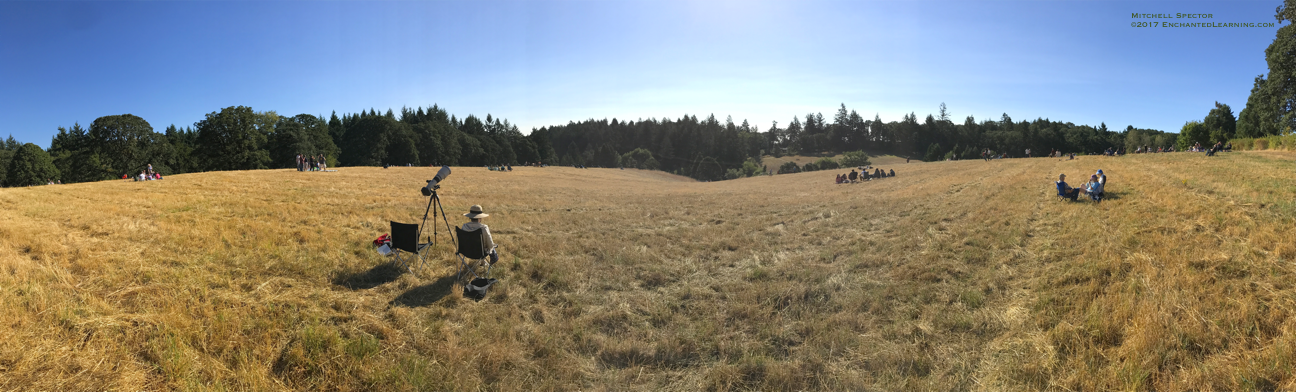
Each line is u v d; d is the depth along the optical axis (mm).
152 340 4398
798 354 5086
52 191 14562
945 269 7941
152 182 20531
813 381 4582
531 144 128250
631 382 4664
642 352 5180
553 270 8203
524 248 9914
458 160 100562
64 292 5352
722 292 7234
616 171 88500
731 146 148125
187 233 8773
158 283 5938
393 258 8141
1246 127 77875
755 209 18422
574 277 7902
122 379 3824
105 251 7164
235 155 56469
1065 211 12453
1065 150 140625
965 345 5113
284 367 4348
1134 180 18812
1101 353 4574
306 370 4336
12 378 3631
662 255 9797
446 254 8656
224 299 5652
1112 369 4234
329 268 7359
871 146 183625
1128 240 8398
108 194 14430
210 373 4094
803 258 9336
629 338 5570
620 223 14531
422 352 4910
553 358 4949
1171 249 7594
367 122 84000
